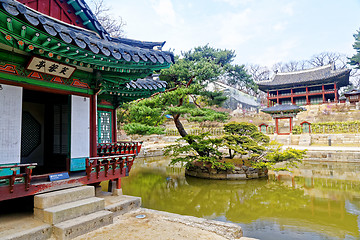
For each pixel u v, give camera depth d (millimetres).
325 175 15062
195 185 12672
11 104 4523
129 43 7324
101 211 5082
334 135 26016
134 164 20281
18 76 4621
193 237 4523
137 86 7262
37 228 4031
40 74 4965
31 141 6934
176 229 4891
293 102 45531
